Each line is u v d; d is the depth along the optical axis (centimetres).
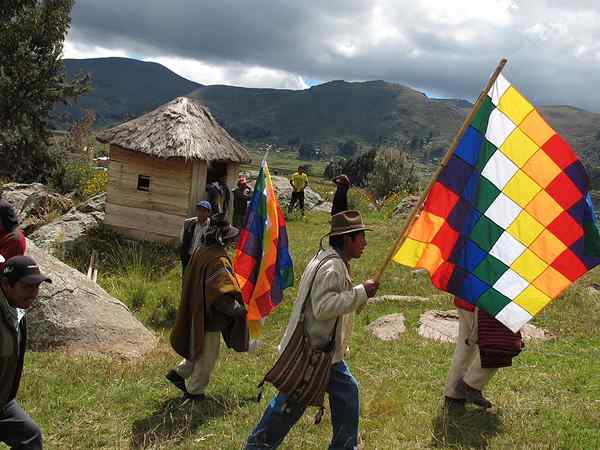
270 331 981
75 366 732
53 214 1730
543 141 506
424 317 1030
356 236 464
